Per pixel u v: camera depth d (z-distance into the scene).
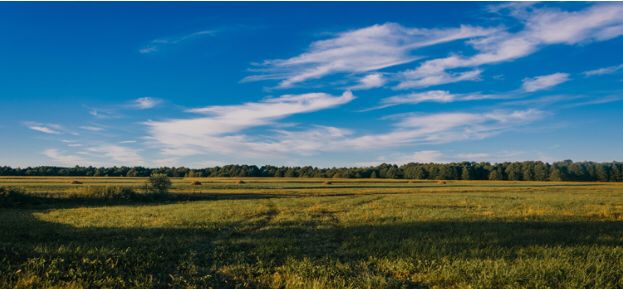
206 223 20.31
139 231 17.00
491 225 19.33
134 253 11.79
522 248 12.51
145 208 30.75
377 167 188.88
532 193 57.38
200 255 12.23
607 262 10.65
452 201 39.12
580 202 36.69
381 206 33.06
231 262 11.21
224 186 80.38
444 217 23.62
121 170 171.50
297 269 10.10
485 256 11.59
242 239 15.20
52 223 19.98
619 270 9.83
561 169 161.75
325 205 34.59
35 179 104.69
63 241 14.21
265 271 10.18
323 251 12.83
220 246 13.46
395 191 67.69
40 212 27.31
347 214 26.12
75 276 8.86
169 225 19.42
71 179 108.88
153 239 14.66
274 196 52.78
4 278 8.38
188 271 10.10
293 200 42.44
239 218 22.98
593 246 12.95
